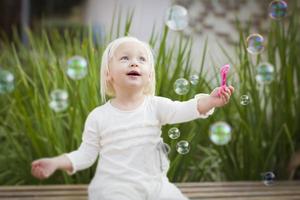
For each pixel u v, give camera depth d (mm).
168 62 2721
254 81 2875
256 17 4457
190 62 3020
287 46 3064
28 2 6535
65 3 7301
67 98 2682
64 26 5965
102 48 2697
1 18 6277
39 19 6527
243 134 2834
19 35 6023
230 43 4367
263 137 2945
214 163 3016
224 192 2486
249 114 2875
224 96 1788
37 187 2473
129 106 1906
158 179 1840
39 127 2730
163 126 2520
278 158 2963
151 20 5812
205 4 4914
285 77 2957
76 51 3062
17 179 2803
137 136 1850
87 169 2629
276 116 2941
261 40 2443
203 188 2543
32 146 2736
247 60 2824
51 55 2973
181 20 2537
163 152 1893
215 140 2283
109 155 1854
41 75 2770
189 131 2633
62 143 2650
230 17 4660
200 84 2625
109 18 6355
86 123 1936
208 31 4715
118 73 1875
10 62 3746
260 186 2623
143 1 5852
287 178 2945
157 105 1914
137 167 1825
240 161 2906
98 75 2602
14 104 2941
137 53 1900
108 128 1869
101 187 1808
